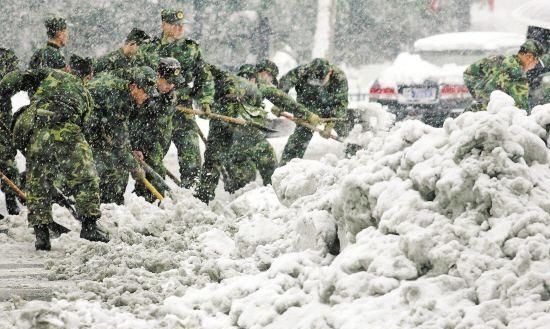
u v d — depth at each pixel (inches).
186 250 852.6
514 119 666.8
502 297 533.3
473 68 1430.9
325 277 605.3
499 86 1409.9
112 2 3346.5
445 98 1883.6
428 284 557.6
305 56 4202.8
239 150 1291.8
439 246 582.2
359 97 3021.7
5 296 711.7
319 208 754.2
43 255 885.8
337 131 1450.5
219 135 1274.6
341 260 622.2
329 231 714.2
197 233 893.8
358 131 1406.3
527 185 591.5
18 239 962.1
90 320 634.8
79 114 925.2
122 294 701.9
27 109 928.3
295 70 1400.1
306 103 1406.3
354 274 596.7
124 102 1068.5
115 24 3358.8
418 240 585.9
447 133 670.5
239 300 637.3
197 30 3914.9
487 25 4579.2
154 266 784.3
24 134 916.6
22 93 2731.3
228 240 870.4
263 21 4060.0
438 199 618.2
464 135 615.8
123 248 850.1
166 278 748.6
